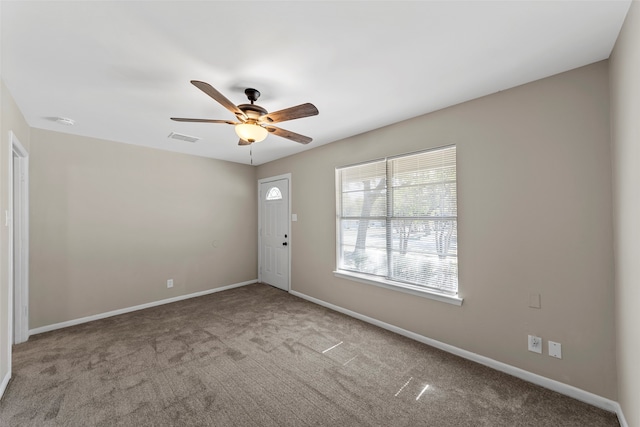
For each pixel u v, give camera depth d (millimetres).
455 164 2543
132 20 1423
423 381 2109
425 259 2771
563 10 1377
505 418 1729
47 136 3139
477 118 2371
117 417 1738
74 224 3309
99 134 3322
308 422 1705
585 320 1874
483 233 2338
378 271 3211
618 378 1736
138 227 3816
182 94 2270
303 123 3004
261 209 5145
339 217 3699
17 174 2838
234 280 4883
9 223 2162
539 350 2053
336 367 2307
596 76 1835
